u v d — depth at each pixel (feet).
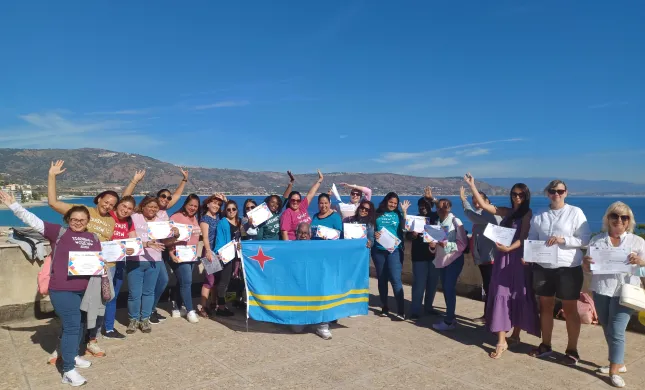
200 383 13.24
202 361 15.08
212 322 20.08
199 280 25.76
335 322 20.33
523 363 15.07
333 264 18.57
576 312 14.79
